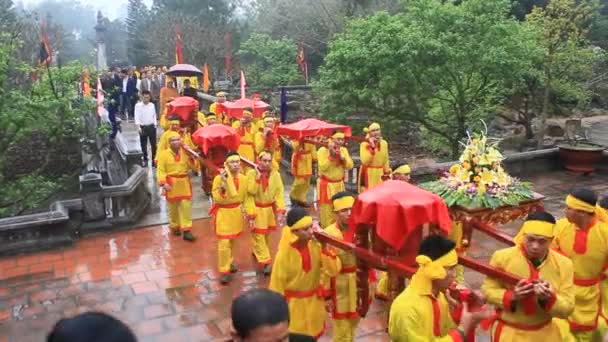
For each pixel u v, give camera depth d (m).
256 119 12.80
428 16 13.66
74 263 8.38
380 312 6.59
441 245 3.54
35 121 11.58
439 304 3.66
